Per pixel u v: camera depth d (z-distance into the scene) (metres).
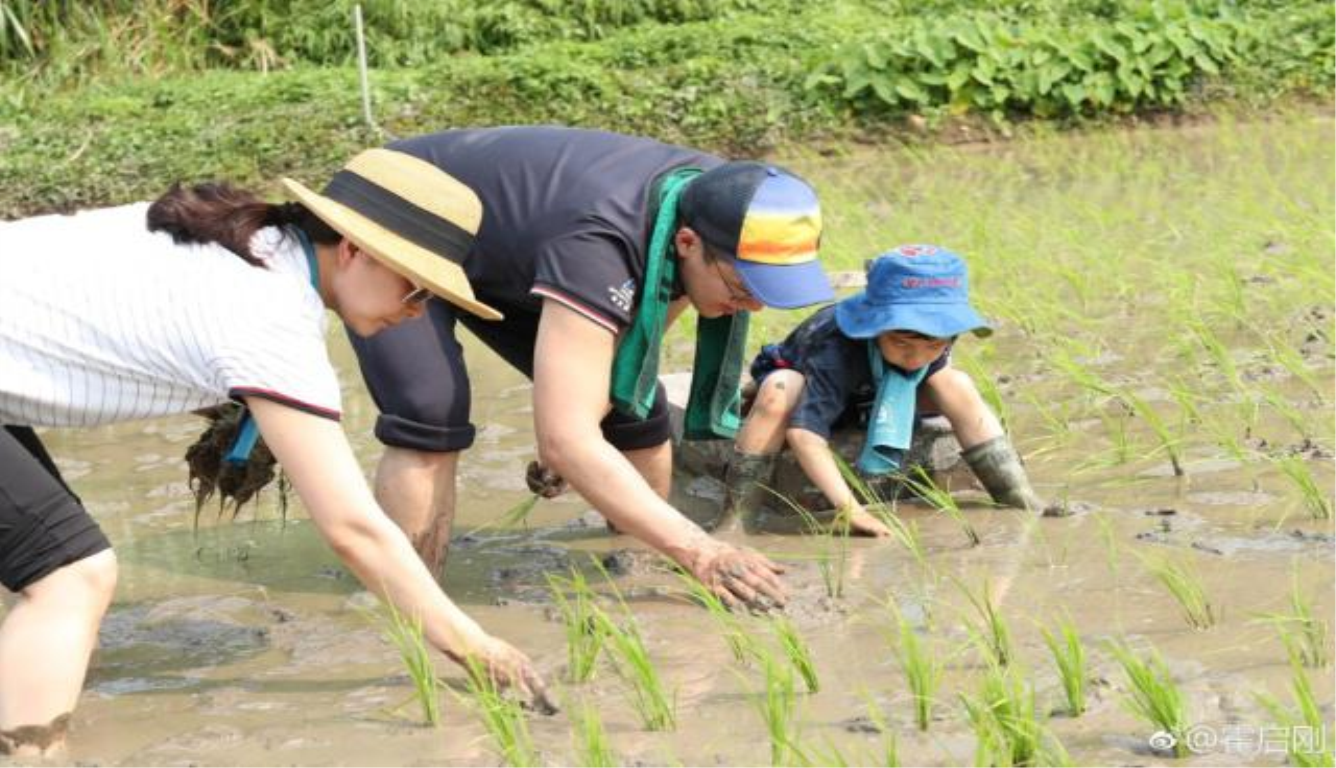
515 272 5.05
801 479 6.09
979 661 4.52
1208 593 4.87
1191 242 9.62
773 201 4.74
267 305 4.08
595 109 14.68
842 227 10.46
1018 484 5.86
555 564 5.70
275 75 15.55
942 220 10.70
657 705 4.24
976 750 3.92
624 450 5.60
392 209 4.06
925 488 6.12
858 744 4.05
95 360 4.09
